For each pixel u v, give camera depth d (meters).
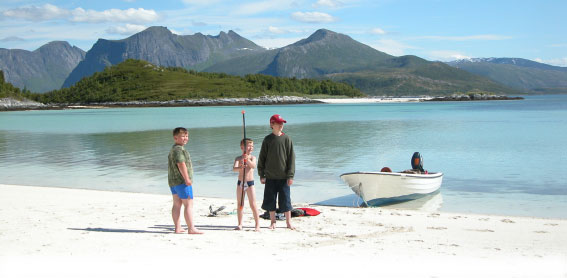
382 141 29.98
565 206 12.23
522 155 22.88
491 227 8.91
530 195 13.73
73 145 29.62
